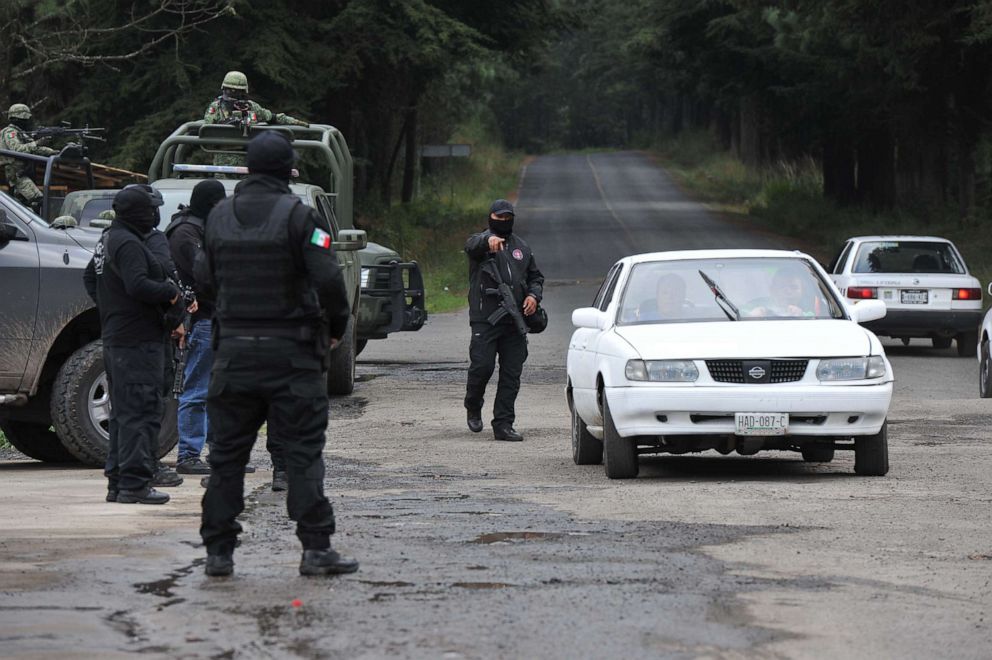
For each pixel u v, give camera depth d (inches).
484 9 5000.0
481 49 4598.9
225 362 684.1
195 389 1130.7
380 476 1141.7
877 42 4202.8
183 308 1004.6
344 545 786.2
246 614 615.5
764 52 5511.8
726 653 553.3
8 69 3208.7
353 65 4441.4
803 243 5876.0
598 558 745.6
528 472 1176.2
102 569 712.4
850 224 5900.6
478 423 1498.5
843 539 808.3
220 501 694.5
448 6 4849.9
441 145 5856.3
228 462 695.7
